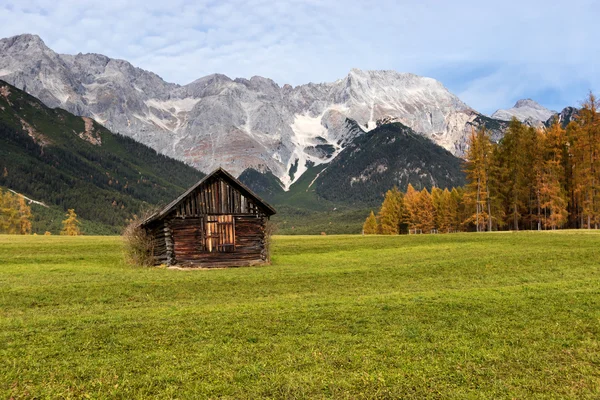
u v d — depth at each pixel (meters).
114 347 16.41
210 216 42.72
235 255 42.97
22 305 23.53
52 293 26.16
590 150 74.00
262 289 27.77
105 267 40.31
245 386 13.20
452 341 16.83
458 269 34.31
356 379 13.59
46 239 74.56
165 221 41.50
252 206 44.31
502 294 24.28
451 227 126.12
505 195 86.94
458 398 12.48
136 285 28.70
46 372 14.12
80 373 14.09
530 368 14.40
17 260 44.12
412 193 142.00
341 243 66.06
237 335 17.64
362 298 23.97
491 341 16.73
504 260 37.75
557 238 54.81
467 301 22.58
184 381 13.55
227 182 43.62
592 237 53.88
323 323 19.20
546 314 20.11
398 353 15.64
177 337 17.47
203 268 41.28
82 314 21.38
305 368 14.41
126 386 13.21
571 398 12.42
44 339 17.27
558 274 31.09
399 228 143.75
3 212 135.75
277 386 13.18
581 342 16.50
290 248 60.19
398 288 27.61
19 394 12.73
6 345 16.59
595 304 21.61
